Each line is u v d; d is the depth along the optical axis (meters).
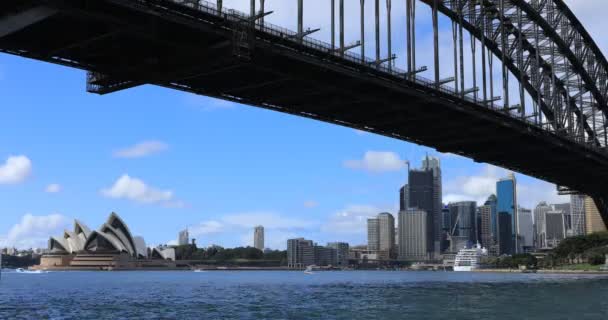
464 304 61.94
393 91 62.16
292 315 52.56
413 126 74.75
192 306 64.56
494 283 118.12
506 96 77.06
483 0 80.38
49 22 43.41
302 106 65.75
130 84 55.34
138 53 50.25
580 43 96.31
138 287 119.56
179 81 56.59
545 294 77.50
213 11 46.69
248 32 48.22
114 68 52.19
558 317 49.19
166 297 82.06
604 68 102.88
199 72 52.19
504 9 84.56
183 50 48.94
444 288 97.31
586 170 106.50
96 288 115.38
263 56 52.31
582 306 59.03
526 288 93.75
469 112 70.44
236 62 49.97
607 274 193.88
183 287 117.88
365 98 62.19
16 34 45.19
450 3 72.00
